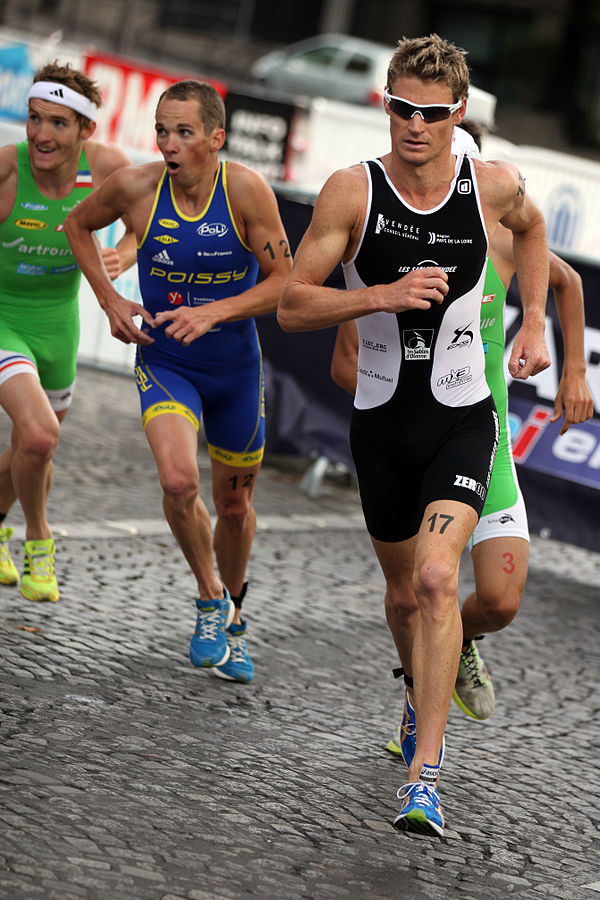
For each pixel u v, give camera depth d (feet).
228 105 151.12
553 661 71.92
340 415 101.30
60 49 197.36
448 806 49.01
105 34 387.55
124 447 105.50
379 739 55.16
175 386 56.75
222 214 55.62
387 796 48.55
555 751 57.72
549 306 91.56
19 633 59.47
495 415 47.62
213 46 393.70
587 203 177.88
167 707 53.83
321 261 43.86
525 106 386.93
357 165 44.68
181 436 55.06
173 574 75.00
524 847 46.09
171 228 55.72
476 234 44.96
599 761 57.21
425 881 41.37
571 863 45.27
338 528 94.94
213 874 38.78
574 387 57.06
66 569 71.56
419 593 44.27
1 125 118.93
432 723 44.37
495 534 51.47
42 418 60.39
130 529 82.23
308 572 81.66
